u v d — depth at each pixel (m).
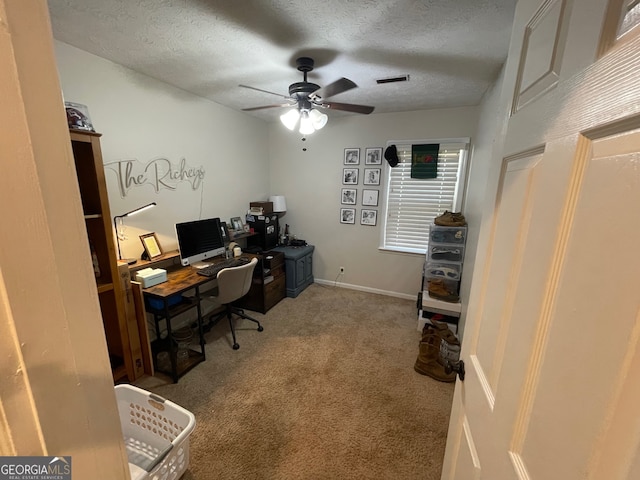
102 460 0.44
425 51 1.84
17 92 0.30
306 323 2.97
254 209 3.66
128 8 1.42
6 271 0.31
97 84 1.96
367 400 1.91
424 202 3.49
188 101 2.69
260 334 2.74
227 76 2.31
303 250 3.79
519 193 0.61
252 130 3.66
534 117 0.56
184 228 2.49
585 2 0.41
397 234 3.70
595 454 0.34
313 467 1.46
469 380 0.85
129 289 1.98
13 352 0.33
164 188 2.53
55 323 0.36
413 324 2.97
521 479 0.49
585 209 0.38
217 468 1.44
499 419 0.61
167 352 2.27
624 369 0.30
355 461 1.49
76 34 1.67
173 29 1.61
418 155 3.31
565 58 0.46
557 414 0.41
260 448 1.55
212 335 2.71
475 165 2.73
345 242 3.92
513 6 1.38
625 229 0.31
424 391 2.00
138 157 2.28
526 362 0.51
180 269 2.53
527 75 0.62
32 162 0.32
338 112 3.44
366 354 2.43
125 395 1.39
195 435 1.62
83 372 0.40
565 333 0.41
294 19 1.51
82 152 1.72
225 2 1.37
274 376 2.14
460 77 2.24
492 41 1.70
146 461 1.31
